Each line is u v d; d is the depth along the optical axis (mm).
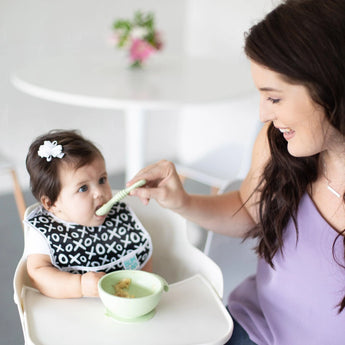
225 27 3375
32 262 1073
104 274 1019
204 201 1197
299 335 1033
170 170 1102
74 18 3168
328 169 991
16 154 3188
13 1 2891
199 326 946
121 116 3557
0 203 3002
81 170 1102
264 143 1161
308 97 842
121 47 2436
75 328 920
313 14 815
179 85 2145
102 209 1090
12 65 3008
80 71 2324
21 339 1836
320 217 991
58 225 1125
